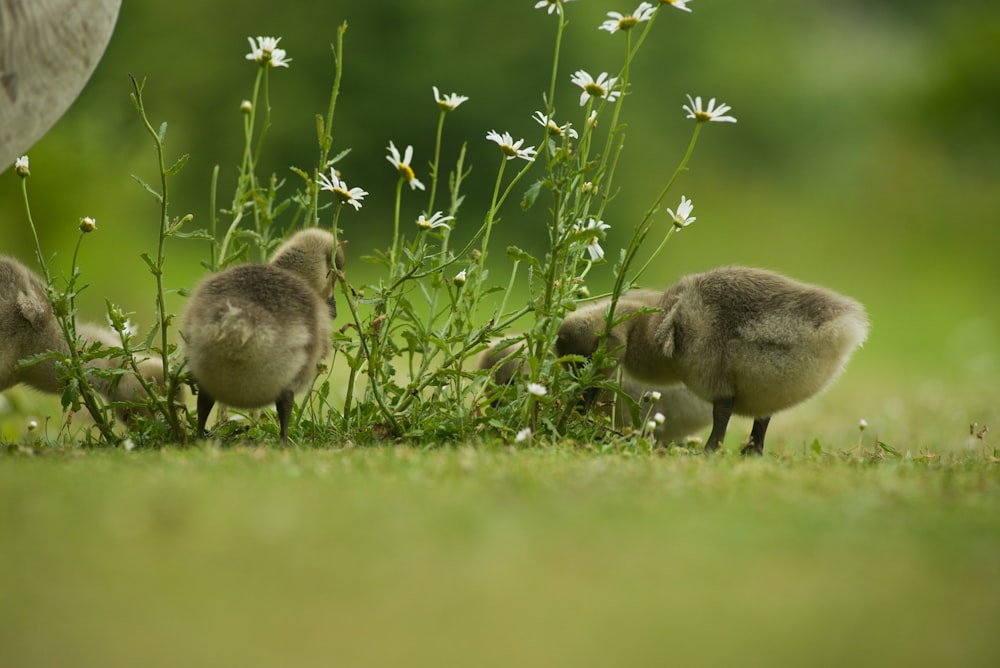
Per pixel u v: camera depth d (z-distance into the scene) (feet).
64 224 104.99
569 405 40.09
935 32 226.99
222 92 187.42
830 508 25.85
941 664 17.98
